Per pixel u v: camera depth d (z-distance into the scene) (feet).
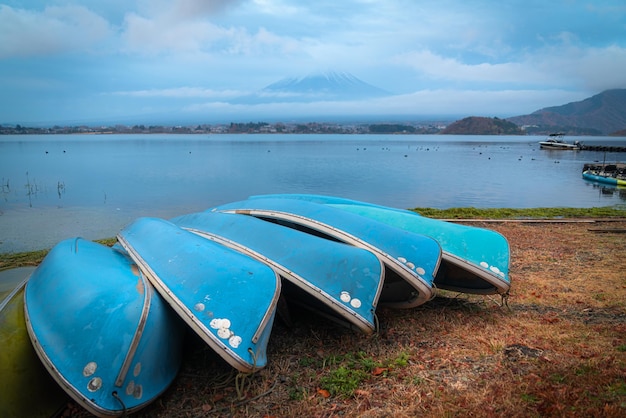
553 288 19.56
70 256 14.79
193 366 13.28
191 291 12.41
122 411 10.33
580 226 36.37
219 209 21.50
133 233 17.26
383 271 14.37
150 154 203.41
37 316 12.23
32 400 11.14
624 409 9.64
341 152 237.45
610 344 13.58
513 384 11.21
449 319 16.43
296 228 19.38
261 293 12.30
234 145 330.75
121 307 11.55
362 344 14.39
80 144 339.98
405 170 128.67
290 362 13.33
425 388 11.38
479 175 115.24
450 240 17.29
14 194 73.26
